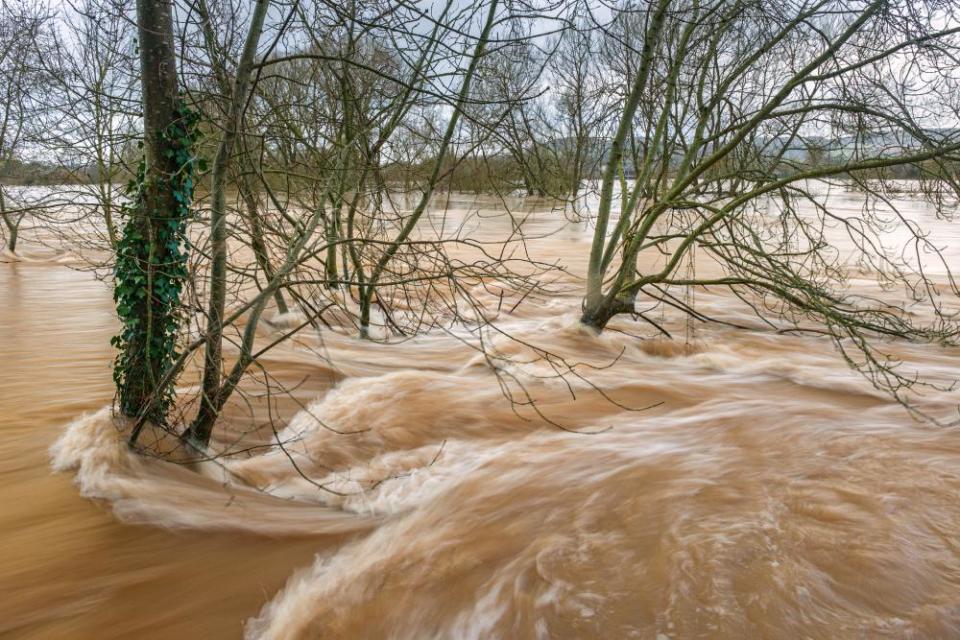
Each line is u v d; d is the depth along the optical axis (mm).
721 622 3395
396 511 5191
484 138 7336
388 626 3699
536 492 5094
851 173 8531
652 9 9305
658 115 11789
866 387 8219
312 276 6297
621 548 4125
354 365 9312
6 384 7875
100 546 4531
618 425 6883
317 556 4531
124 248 5527
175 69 5387
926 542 4004
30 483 5305
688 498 4715
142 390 5793
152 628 3803
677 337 11078
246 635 3760
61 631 3766
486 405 7477
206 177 6094
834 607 3453
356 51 8656
